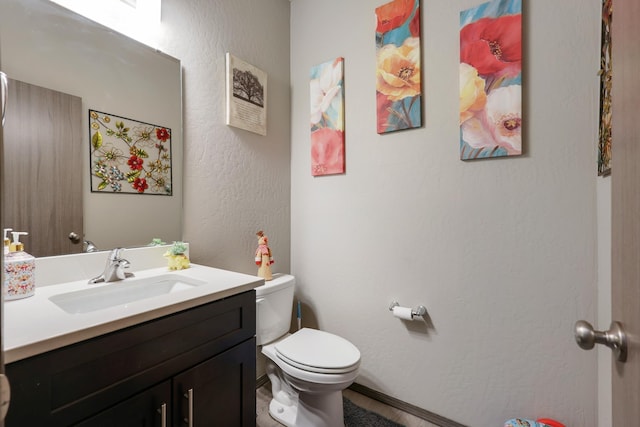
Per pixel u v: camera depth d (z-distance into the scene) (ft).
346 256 5.87
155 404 2.57
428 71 4.90
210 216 4.98
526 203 4.22
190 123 4.66
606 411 3.49
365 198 5.61
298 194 6.57
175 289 3.85
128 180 3.96
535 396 4.19
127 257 3.92
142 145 4.09
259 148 5.89
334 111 5.87
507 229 4.35
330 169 5.93
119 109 3.85
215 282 3.49
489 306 4.50
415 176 5.07
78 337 2.11
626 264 1.54
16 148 3.06
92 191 3.63
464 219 4.66
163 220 4.33
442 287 4.86
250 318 3.53
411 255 5.14
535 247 4.17
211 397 3.06
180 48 4.51
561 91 3.97
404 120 5.06
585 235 3.86
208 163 4.93
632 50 1.49
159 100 4.25
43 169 3.25
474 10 4.42
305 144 6.45
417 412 5.09
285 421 4.83
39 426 1.95
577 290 3.92
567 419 3.99
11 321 2.25
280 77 6.38
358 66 5.65
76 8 3.50
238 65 5.34
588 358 3.87
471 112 4.47
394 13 5.13
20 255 2.88
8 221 2.99
